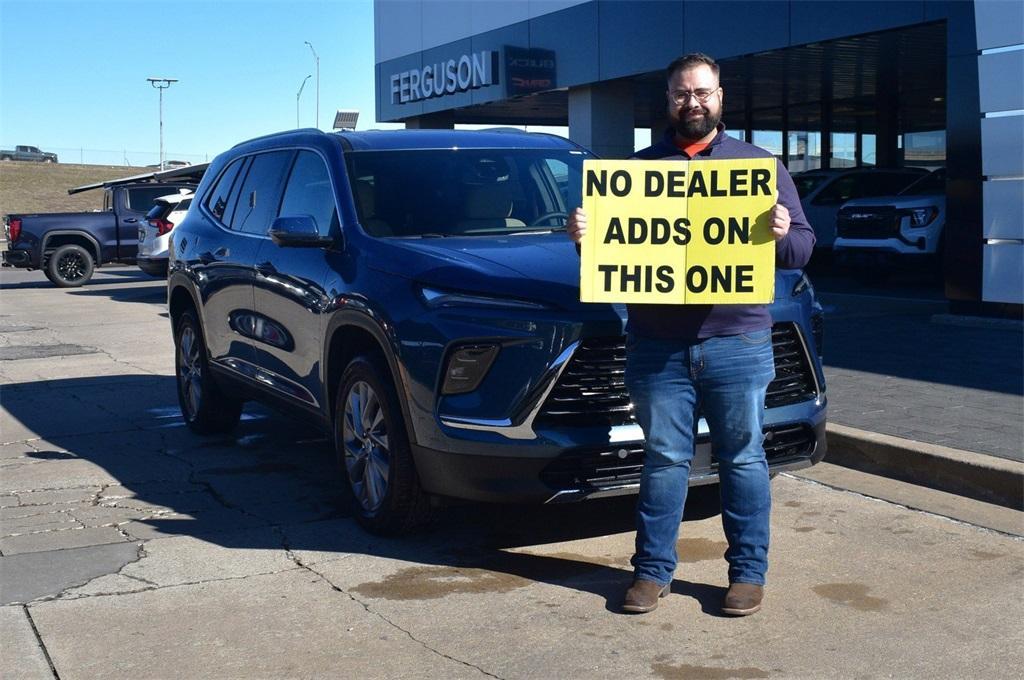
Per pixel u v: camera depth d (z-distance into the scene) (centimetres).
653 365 420
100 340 1366
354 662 388
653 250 404
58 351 1258
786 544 507
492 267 491
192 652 397
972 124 1129
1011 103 1093
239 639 409
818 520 544
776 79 1895
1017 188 1095
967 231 1141
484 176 608
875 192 1923
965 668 374
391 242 542
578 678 371
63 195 7475
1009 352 941
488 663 385
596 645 398
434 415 476
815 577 464
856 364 897
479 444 462
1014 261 1104
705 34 1559
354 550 512
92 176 8375
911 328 1112
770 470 499
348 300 532
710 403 420
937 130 2234
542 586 459
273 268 627
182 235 788
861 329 1110
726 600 423
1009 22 1086
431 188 593
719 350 411
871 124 2327
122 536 540
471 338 466
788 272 520
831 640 399
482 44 2048
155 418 849
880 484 610
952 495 585
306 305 582
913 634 403
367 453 531
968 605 430
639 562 433
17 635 414
